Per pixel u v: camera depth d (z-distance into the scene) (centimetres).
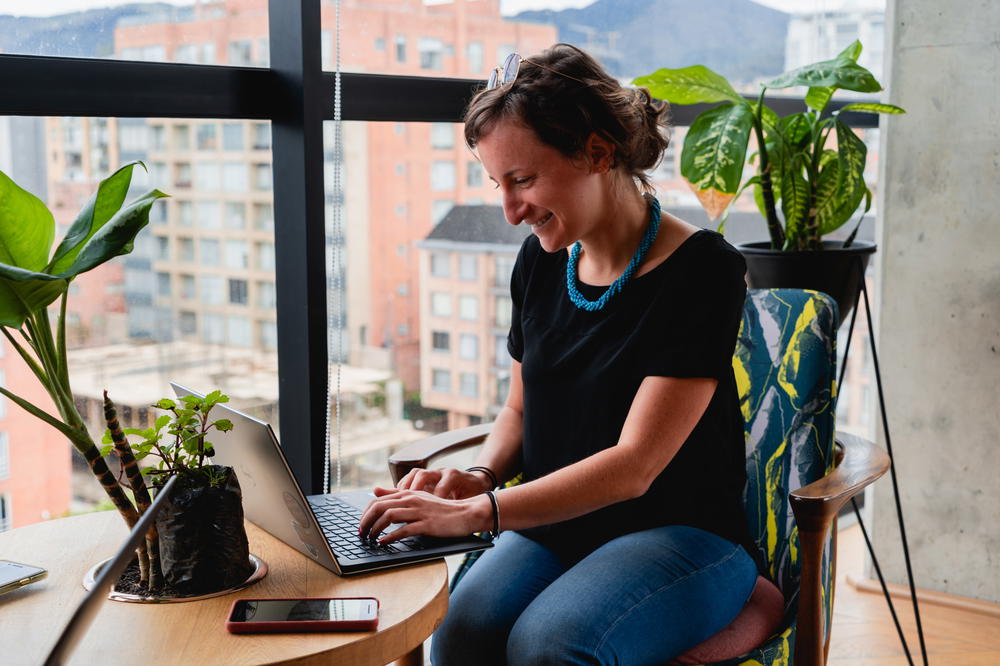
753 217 303
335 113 185
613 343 149
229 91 179
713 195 213
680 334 142
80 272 110
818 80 213
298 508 121
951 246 248
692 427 142
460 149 247
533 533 158
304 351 190
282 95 184
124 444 116
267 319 207
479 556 162
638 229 152
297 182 184
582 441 150
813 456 162
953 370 252
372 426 241
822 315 166
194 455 120
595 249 152
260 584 119
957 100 243
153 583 117
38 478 183
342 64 215
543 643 128
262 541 134
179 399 124
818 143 229
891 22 250
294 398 195
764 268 222
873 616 251
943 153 246
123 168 121
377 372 240
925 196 250
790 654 146
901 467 261
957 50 241
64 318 115
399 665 146
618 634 129
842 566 282
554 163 141
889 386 260
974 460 252
